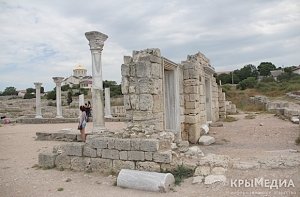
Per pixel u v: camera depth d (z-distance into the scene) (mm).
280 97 49406
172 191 7707
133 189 8117
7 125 29203
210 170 8625
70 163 10531
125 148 9617
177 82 14961
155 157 9195
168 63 13930
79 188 8453
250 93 56688
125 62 11922
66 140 17109
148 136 10086
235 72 87812
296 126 19234
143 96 11422
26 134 21000
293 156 9672
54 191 8250
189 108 16297
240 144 14570
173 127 14906
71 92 70438
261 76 87000
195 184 8047
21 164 11758
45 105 56469
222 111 27859
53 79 32188
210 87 22953
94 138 10297
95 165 10086
